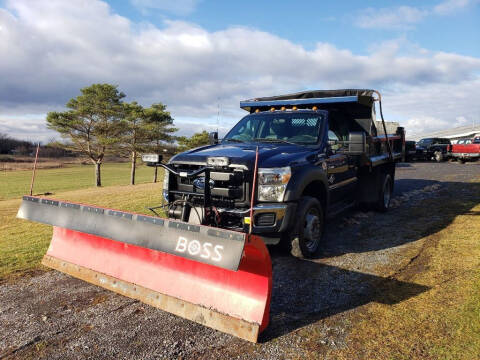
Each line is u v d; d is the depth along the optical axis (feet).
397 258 15.35
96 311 11.25
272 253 16.40
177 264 11.18
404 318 10.14
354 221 22.70
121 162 478.59
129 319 10.71
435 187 37.14
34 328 10.25
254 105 22.00
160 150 193.06
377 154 23.45
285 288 12.62
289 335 9.58
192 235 9.05
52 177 266.77
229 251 8.32
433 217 22.95
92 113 184.75
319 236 16.11
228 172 12.84
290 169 13.69
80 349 9.14
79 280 13.85
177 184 14.48
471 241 16.83
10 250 18.25
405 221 22.31
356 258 15.61
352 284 12.80
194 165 13.84
